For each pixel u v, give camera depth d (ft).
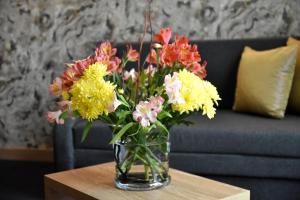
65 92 4.00
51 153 11.04
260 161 6.67
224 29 9.71
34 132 11.20
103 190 4.21
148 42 9.60
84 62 3.98
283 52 7.76
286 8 9.27
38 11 10.77
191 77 3.95
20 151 11.26
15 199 8.14
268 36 9.46
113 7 10.32
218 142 6.82
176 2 9.89
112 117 4.06
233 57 9.04
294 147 6.49
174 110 3.97
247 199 4.09
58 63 10.84
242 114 8.21
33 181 9.29
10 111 11.29
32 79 11.04
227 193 4.04
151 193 4.08
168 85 3.86
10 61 11.12
